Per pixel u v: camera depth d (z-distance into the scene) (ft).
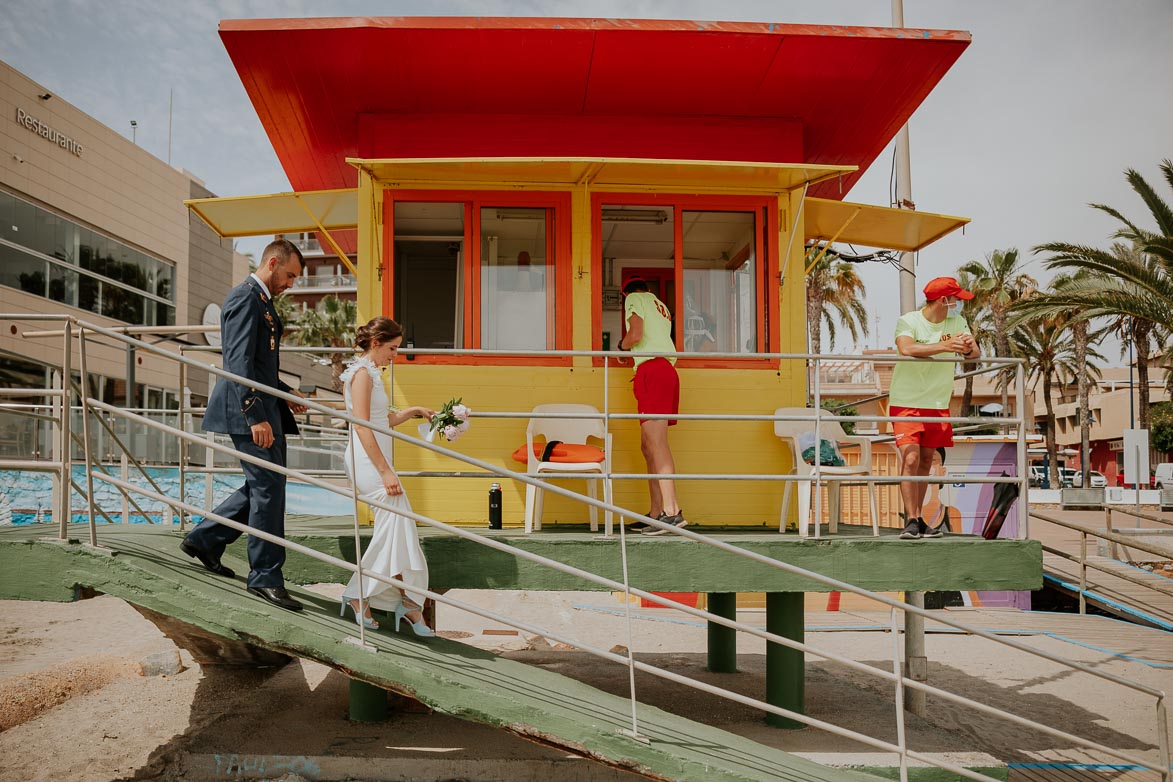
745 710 23.16
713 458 21.42
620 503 21.04
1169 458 172.04
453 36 19.01
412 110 22.45
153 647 28.35
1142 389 113.39
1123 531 50.37
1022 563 17.81
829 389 135.95
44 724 20.89
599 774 17.53
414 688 14.19
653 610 39.52
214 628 14.03
